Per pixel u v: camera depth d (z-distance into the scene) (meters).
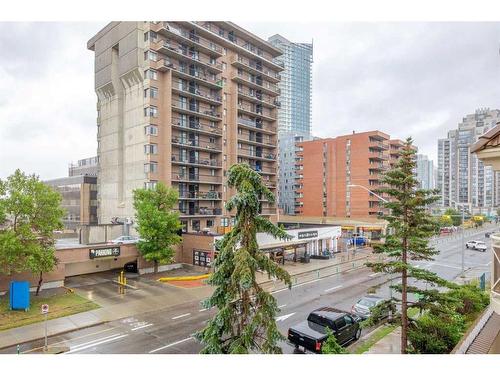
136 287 25.70
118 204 44.69
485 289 24.52
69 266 28.98
